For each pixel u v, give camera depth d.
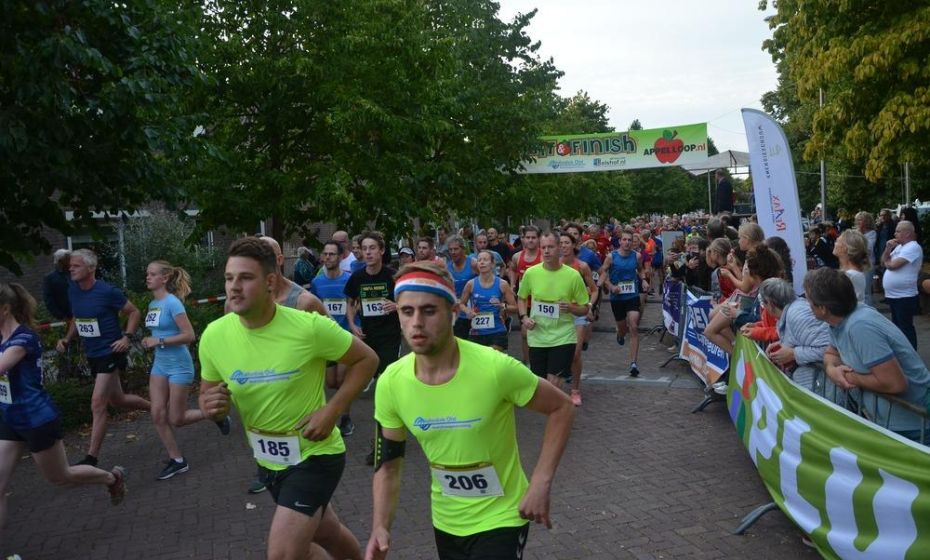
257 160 12.70
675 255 11.94
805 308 5.12
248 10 11.90
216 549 4.95
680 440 6.88
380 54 12.48
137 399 7.00
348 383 3.46
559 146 20.73
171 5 10.16
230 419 8.32
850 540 3.78
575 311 7.49
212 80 8.98
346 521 5.30
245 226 12.55
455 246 9.25
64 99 6.84
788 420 4.57
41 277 15.15
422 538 4.90
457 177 15.53
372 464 6.50
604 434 7.15
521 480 2.91
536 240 10.09
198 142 8.77
